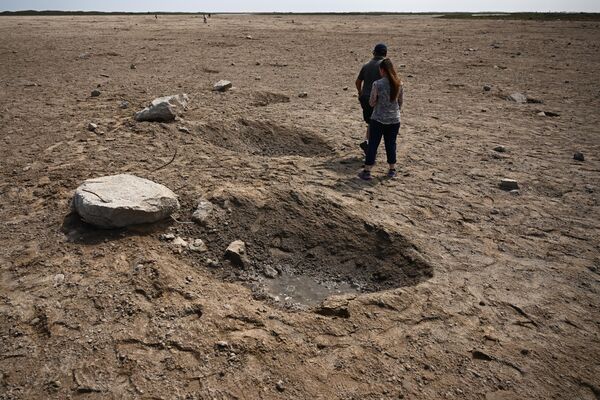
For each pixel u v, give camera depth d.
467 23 45.69
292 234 4.53
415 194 5.49
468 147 7.39
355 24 45.00
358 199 5.23
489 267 4.07
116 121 7.86
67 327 3.11
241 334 3.14
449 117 9.34
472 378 2.88
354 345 3.11
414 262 4.13
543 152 7.23
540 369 2.97
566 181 6.08
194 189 5.19
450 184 5.86
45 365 2.82
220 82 11.02
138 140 6.85
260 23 46.44
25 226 4.40
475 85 13.00
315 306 3.65
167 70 14.34
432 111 9.84
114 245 4.05
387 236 4.45
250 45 23.16
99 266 3.76
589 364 3.03
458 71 15.52
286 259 4.27
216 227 4.53
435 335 3.23
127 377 2.75
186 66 15.32
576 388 2.85
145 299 3.42
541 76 14.60
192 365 2.86
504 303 3.60
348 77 13.84
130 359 2.87
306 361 2.95
